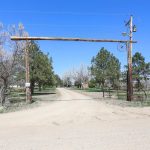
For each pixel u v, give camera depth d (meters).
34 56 46.16
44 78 47.84
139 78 52.28
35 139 9.88
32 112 19.44
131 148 8.39
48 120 15.20
